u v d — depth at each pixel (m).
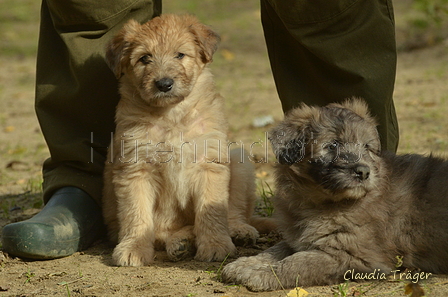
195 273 5.50
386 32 6.14
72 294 5.04
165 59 6.24
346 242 5.17
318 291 4.88
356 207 5.33
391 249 5.31
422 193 5.46
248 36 23.34
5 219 7.63
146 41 6.32
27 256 5.98
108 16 6.58
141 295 4.92
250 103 15.32
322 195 5.43
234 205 6.60
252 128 12.84
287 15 6.01
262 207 7.84
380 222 5.30
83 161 6.71
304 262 5.05
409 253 5.39
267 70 19.45
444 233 5.29
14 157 11.59
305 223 5.48
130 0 6.65
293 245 5.57
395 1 23.69
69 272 5.64
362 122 5.62
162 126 6.24
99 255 6.25
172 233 6.41
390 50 6.20
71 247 6.21
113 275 5.50
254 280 4.98
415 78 16.20
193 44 6.50
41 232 5.93
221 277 5.25
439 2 20.03
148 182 6.26
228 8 27.75
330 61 6.13
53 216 6.20
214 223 6.04
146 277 5.41
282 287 4.97
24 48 23.98
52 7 6.54
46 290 5.17
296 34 6.09
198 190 6.20
